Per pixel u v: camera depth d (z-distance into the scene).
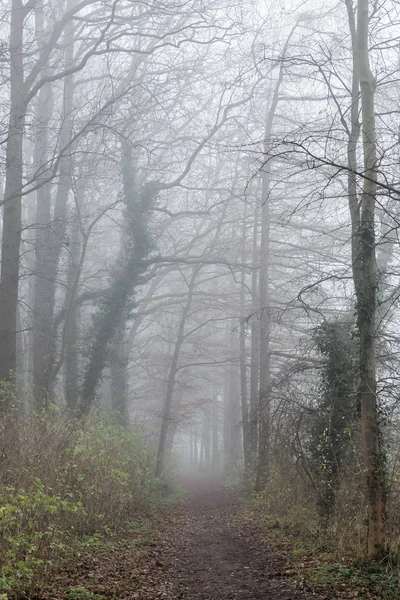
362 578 8.66
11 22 22.83
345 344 13.23
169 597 8.12
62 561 9.19
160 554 11.54
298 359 15.09
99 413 21.69
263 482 20.89
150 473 20.27
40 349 26.11
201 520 18.44
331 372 13.29
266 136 23.58
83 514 11.50
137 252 25.72
